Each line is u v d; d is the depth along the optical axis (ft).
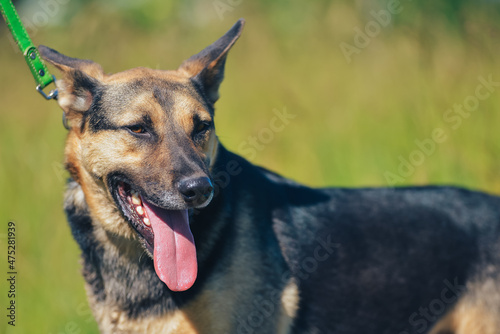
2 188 26.50
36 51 16.69
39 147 28.45
